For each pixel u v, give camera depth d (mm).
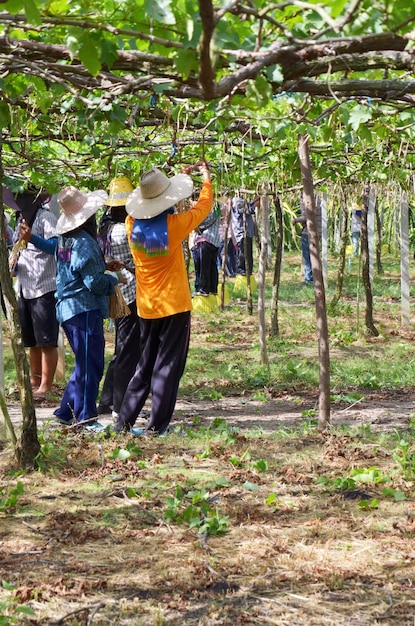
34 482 5781
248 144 8250
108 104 4648
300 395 9438
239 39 3729
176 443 6781
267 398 9211
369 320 13281
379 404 8797
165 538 4836
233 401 9109
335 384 9898
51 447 6379
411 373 10328
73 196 7113
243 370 10547
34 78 4723
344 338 12984
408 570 4383
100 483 5770
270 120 6496
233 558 4539
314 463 6242
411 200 17250
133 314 7535
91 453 6457
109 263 7312
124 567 4441
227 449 6633
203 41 3141
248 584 4234
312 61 3840
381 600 4062
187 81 4020
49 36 4164
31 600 4059
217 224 15406
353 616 3914
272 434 7152
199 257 15430
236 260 18812
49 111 6703
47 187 8289
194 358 11492
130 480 5848
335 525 4992
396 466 6090
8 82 5199
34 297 8805
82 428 7203
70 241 7121
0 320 6953
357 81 4355
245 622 3846
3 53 4254
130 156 8961
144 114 6742
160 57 3857
